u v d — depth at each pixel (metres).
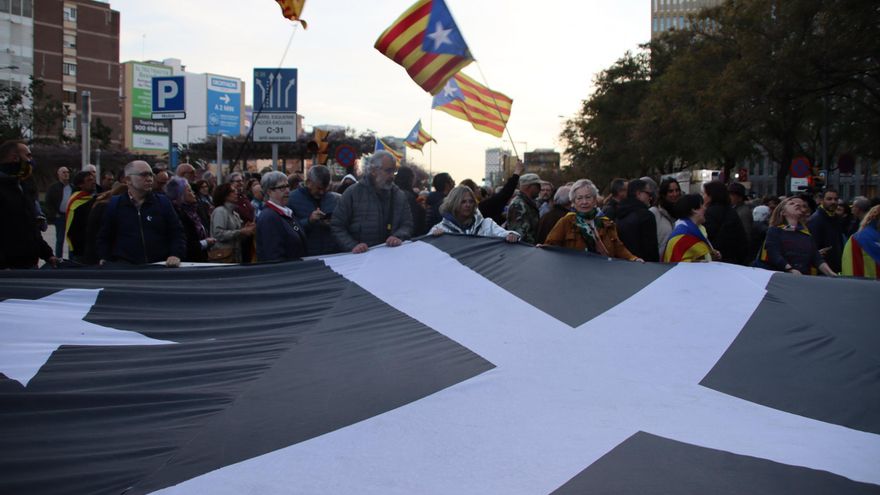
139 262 6.68
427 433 3.13
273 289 5.14
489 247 5.83
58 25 77.50
